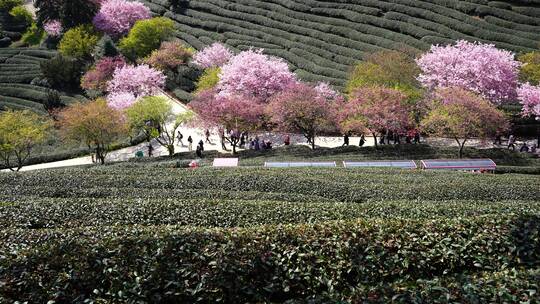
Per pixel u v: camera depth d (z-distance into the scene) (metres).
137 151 47.81
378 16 65.69
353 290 14.54
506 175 32.00
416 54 54.94
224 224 21.41
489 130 40.56
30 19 85.12
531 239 16.88
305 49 63.78
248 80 49.38
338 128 44.62
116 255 16.25
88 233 18.55
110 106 48.22
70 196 27.36
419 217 21.20
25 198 25.58
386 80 47.12
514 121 47.91
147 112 44.38
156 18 69.75
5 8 86.75
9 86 64.38
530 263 16.25
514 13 60.97
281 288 15.74
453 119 39.16
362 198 26.50
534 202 23.02
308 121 43.12
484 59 46.31
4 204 23.41
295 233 17.30
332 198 26.64
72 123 42.62
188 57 64.31
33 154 48.53
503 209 21.27
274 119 43.50
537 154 40.19
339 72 57.38
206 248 16.53
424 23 62.31
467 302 12.90
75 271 15.59
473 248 16.75
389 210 22.03
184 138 49.78
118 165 38.84
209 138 49.28
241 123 44.38
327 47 63.03
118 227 18.97
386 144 44.50
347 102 44.84
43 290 14.97
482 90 46.03
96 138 43.00
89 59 69.12
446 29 60.56
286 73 50.66
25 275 15.37
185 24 77.69
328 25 66.06
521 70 50.44
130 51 68.38
